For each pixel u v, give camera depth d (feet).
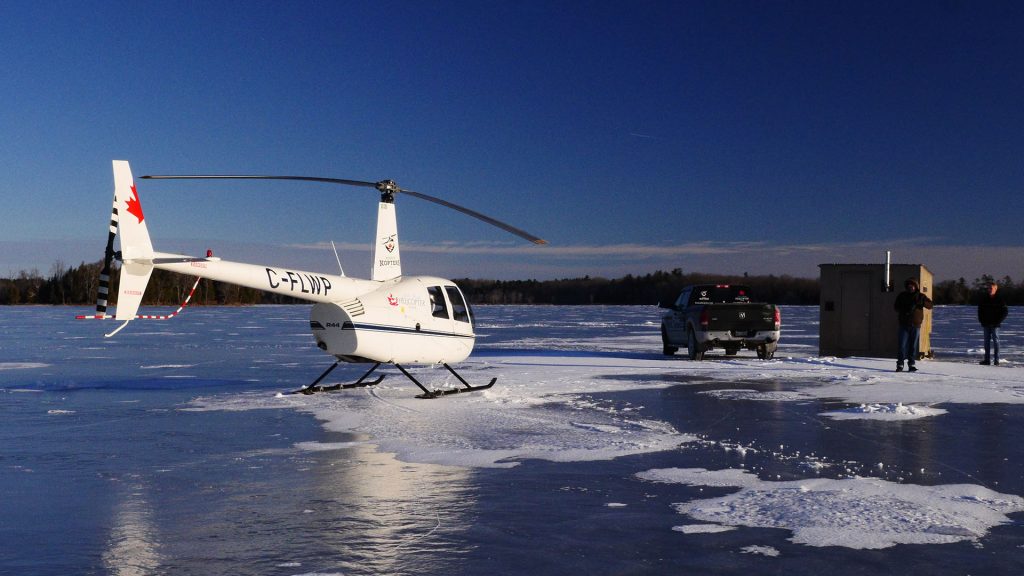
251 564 15.83
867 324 69.41
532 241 39.01
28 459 26.71
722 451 27.37
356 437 30.48
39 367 63.98
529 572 15.34
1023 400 40.83
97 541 17.42
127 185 33.86
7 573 15.33
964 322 164.45
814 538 17.40
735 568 15.52
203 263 34.86
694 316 65.98
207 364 66.33
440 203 41.19
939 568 15.48
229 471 24.59
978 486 22.12
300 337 110.11
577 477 23.47
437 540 17.37
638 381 50.52
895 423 33.55
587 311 290.35
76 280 466.70
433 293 43.47
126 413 37.70
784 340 100.22
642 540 17.33
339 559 16.12
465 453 27.09
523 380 50.88
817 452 27.20
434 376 53.47
